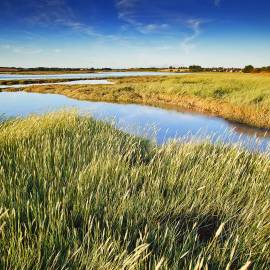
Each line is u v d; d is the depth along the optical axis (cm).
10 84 5575
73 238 237
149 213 291
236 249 247
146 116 1839
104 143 550
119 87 3659
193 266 222
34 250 218
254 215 298
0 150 461
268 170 437
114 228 268
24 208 277
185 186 370
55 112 796
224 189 361
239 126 1556
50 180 344
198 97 2497
